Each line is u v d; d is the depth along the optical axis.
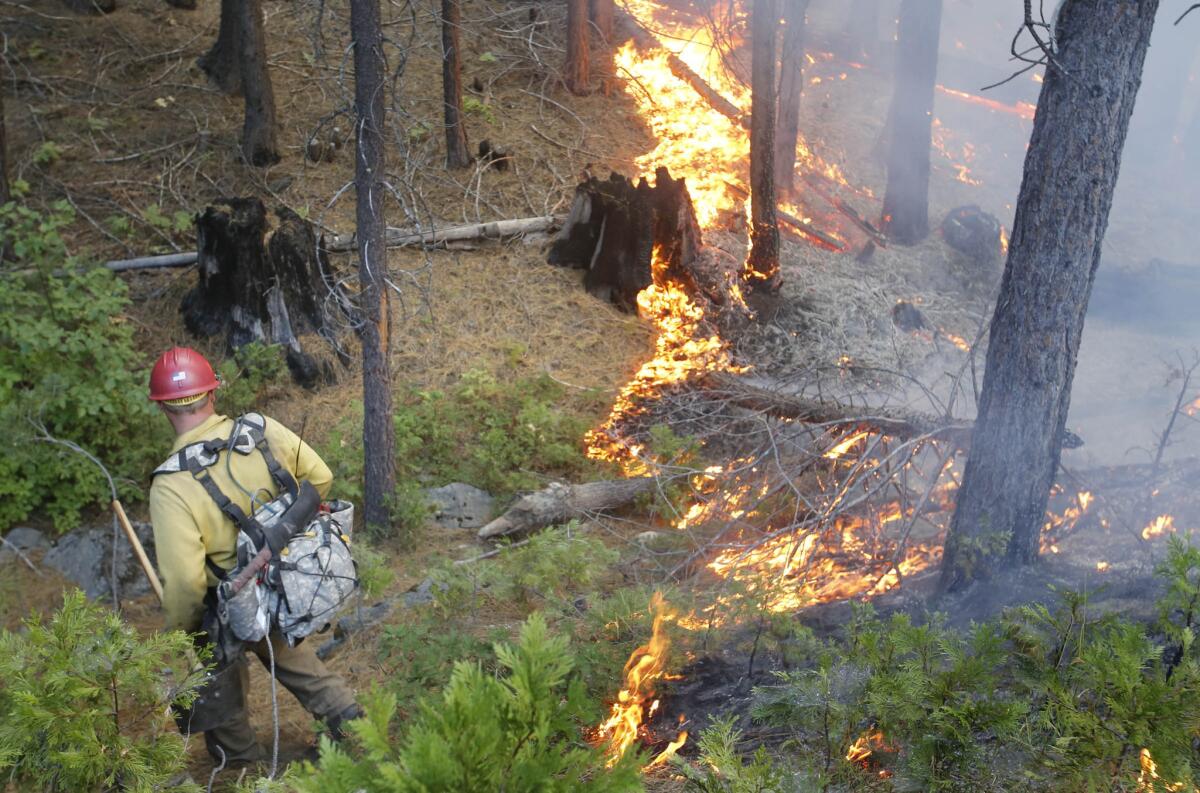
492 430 8.23
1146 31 4.54
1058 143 4.67
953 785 2.54
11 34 12.72
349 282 9.77
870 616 3.50
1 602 6.89
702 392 8.16
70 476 7.63
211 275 8.97
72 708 2.74
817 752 3.06
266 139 11.39
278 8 14.17
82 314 8.12
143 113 11.97
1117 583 4.48
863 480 6.18
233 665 3.88
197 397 3.76
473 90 13.18
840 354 9.62
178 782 3.54
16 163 10.99
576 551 5.31
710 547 6.34
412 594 6.20
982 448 5.07
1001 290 5.02
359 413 8.35
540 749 1.77
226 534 3.66
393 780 1.62
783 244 11.66
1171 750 2.35
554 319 9.84
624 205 9.95
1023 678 2.85
